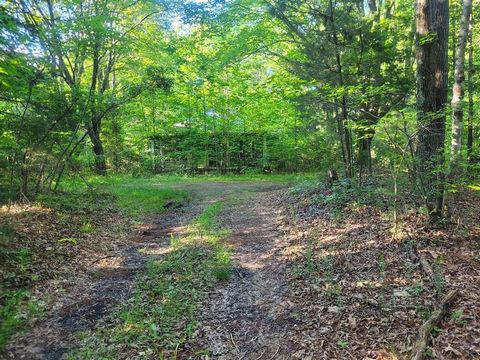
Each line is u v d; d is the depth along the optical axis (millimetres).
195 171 22516
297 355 3674
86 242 7008
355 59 9297
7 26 6633
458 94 6348
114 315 4434
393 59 9570
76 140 10766
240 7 12227
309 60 10188
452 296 4309
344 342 3773
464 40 6297
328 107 9828
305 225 7793
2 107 8820
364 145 10859
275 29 12852
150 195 12203
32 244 6164
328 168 10992
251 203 11109
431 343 3578
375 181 9406
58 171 10625
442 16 6711
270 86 20578
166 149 22812
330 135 10953
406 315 4117
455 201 7473
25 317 4188
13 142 8289
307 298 4766
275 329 4180
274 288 5199
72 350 3717
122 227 8445
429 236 6020
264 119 21828
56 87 9312
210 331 4172
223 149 22469
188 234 7938
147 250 7027
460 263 5188
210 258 6355
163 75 12773
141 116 22156
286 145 20828
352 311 4324
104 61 17891
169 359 3637
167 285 5289
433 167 6461
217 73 19500
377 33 9258
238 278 5602
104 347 3775
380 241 6160
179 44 17484
